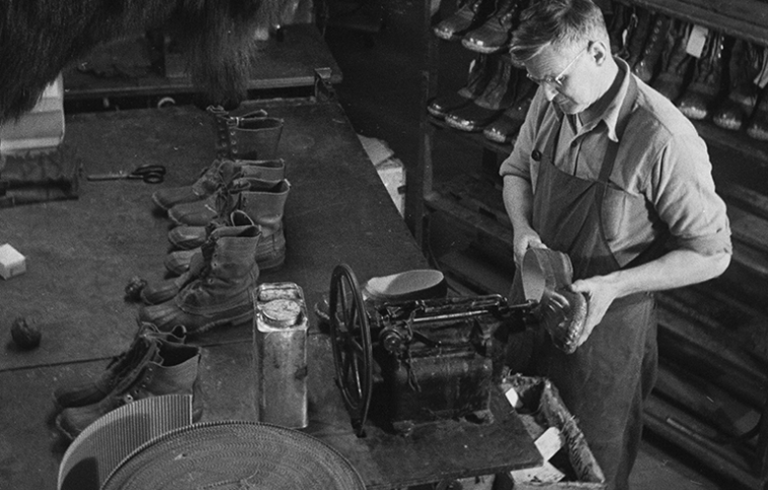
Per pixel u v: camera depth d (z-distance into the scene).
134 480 2.06
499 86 4.71
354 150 4.61
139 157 4.44
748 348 4.05
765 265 3.89
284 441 2.16
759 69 3.84
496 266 5.00
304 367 2.57
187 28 2.43
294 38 5.42
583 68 2.84
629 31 4.15
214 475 2.08
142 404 2.37
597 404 3.35
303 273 3.79
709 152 4.77
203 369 3.20
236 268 3.36
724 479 4.30
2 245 3.79
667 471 4.34
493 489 2.96
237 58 2.54
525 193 3.41
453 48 6.40
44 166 4.14
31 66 2.15
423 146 5.02
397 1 6.57
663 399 4.35
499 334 2.68
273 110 4.87
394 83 6.28
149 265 3.80
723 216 3.00
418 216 5.22
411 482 2.54
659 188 2.96
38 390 3.20
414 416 2.65
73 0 2.12
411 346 2.62
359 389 2.62
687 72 4.04
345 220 4.12
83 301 3.61
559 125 3.13
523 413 3.16
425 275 3.24
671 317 4.18
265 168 3.79
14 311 3.54
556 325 2.87
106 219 4.04
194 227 3.89
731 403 4.30
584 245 3.14
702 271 3.00
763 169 4.66
